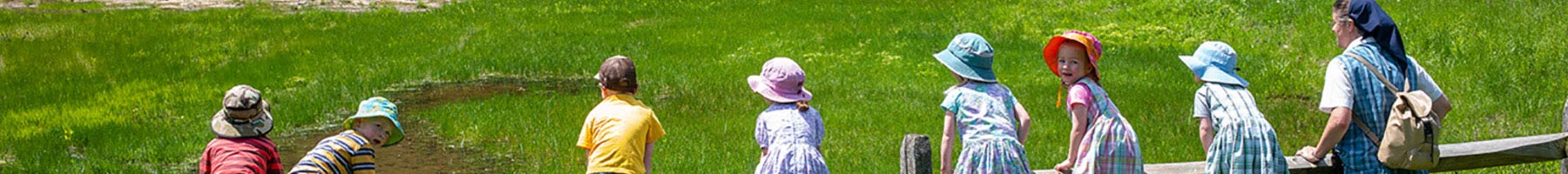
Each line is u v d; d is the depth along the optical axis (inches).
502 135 451.5
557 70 636.1
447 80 616.1
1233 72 229.9
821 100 504.1
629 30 796.6
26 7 969.5
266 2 985.5
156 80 620.1
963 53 235.6
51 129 479.2
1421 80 231.8
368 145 216.5
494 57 672.4
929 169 224.2
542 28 817.5
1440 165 245.0
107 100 557.3
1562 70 531.2
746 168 377.4
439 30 811.4
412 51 708.7
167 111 522.6
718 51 687.7
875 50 665.6
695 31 776.3
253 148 205.9
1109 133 226.5
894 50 662.5
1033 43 700.7
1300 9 740.0
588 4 923.4
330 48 729.0
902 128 441.4
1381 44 219.9
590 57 675.4
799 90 251.6
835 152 398.3
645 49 701.9
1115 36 731.4
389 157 420.5
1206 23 742.5
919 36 722.2
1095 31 745.0
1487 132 423.8
